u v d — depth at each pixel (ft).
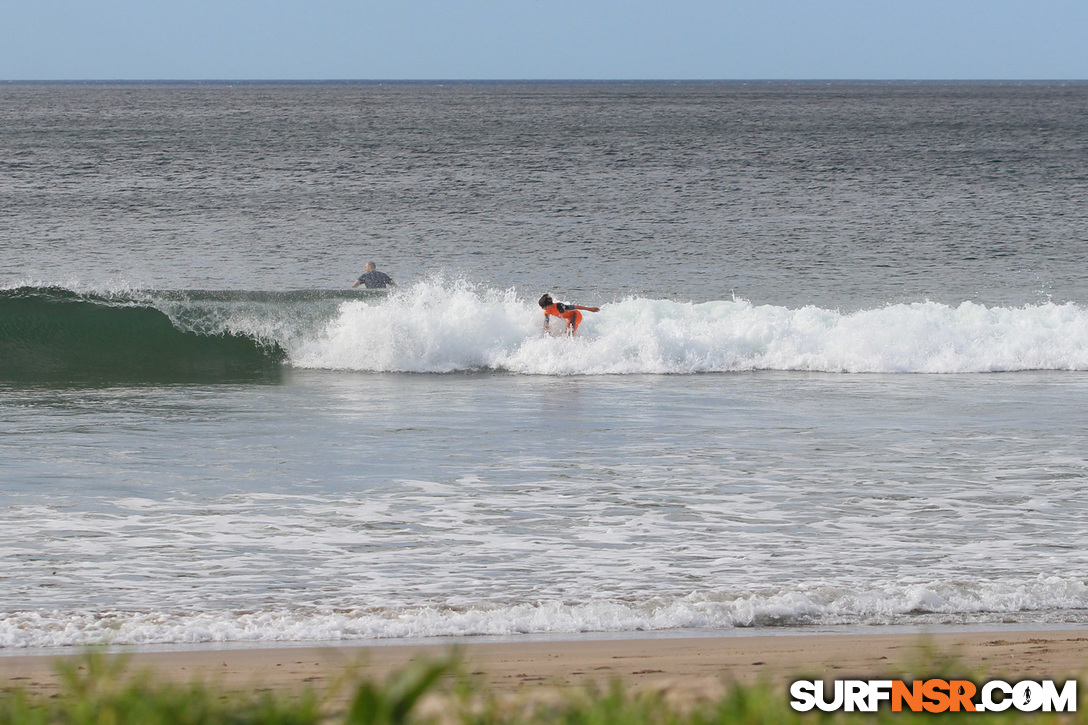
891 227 437.99
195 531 109.19
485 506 120.06
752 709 44.14
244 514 115.85
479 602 88.17
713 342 233.35
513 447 151.12
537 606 86.63
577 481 131.85
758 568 98.48
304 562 99.45
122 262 343.46
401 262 352.08
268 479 131.54
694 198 521.24
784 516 116.57
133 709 38.73
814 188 566.77
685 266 351.87
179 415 174.19
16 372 216.13
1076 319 249.14
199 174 599.16
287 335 236.84
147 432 159.63
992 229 434.30
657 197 522.06
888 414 177.99
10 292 236.22
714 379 216.54
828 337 236.84
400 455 145.59
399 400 190.80
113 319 237.25
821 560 100.99
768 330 237.25
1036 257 374.22
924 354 231.71
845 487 129.29
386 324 229.45
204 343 232.94
